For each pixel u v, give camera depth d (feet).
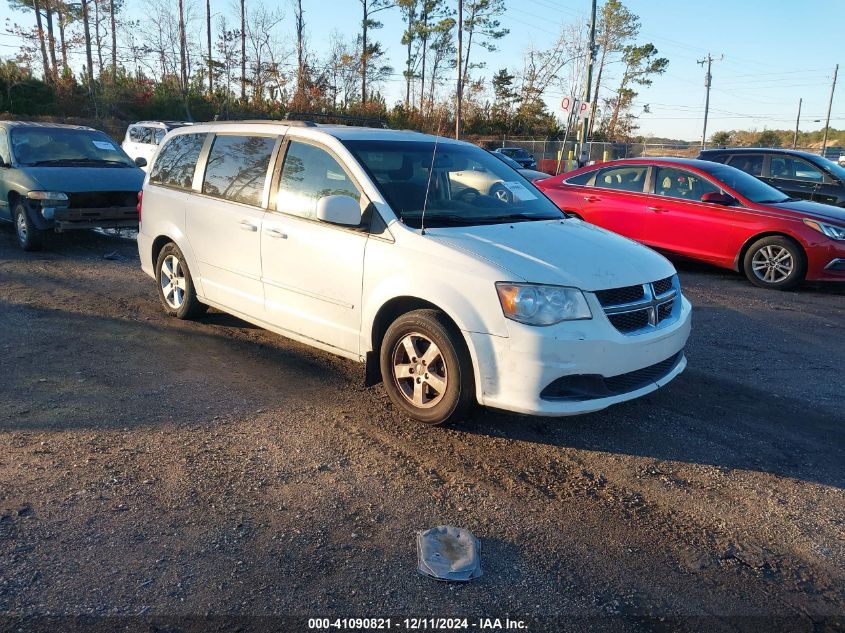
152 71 148.36
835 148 169.07
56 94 131.44
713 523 11.13
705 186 30.68
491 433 14.07
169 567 9.50
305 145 16.49
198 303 20.58
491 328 12.64
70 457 12.46
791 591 9.52
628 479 12.44
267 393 15.88
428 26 175.22
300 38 155.94
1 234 36.63
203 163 19.44
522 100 175.22
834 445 14.07
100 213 31.17
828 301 26.94
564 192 34.47
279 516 10.85
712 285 29.35
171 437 13.43
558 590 9.36
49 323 20.76
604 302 12.94
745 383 17.49
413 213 14.64
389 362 14.47
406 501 11.44
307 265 15.75
